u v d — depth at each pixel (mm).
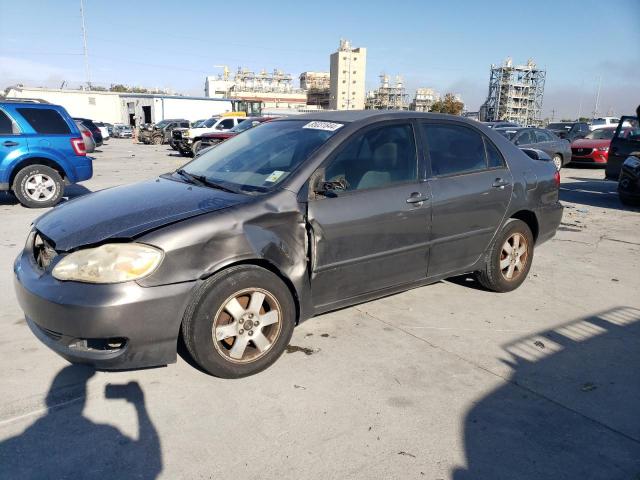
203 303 2904
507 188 4473
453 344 3719
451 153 4215
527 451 2572
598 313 4398
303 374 3225
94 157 20766
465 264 4359
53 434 2592
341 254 3449
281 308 3203
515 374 3324
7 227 7168
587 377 3314
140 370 3213
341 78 126500
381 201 3611
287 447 2541
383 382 3164
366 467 2418
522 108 101812
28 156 8609
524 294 4816
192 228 2877
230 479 2318
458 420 2807
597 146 16609
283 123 4238
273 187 3309
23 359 3322
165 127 32875
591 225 8148
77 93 53281
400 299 4582
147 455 2461
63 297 2697
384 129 3830
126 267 2709
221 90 141250
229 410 2828
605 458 2541
